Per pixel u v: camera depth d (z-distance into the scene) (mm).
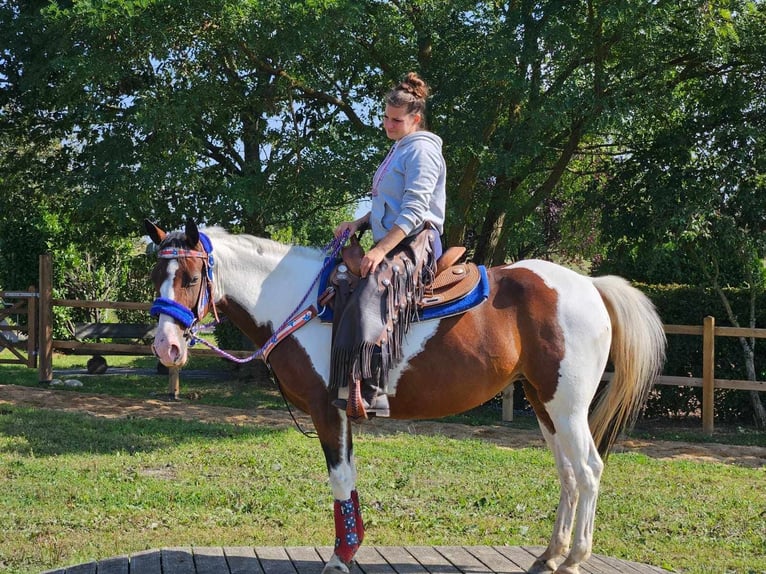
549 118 10523
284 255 4277
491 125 11828
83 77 10734
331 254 4227
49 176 13188
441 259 4211
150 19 10469
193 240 4016
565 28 10328
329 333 4047
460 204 11812
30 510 5773
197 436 8844
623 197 11594
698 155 11195
